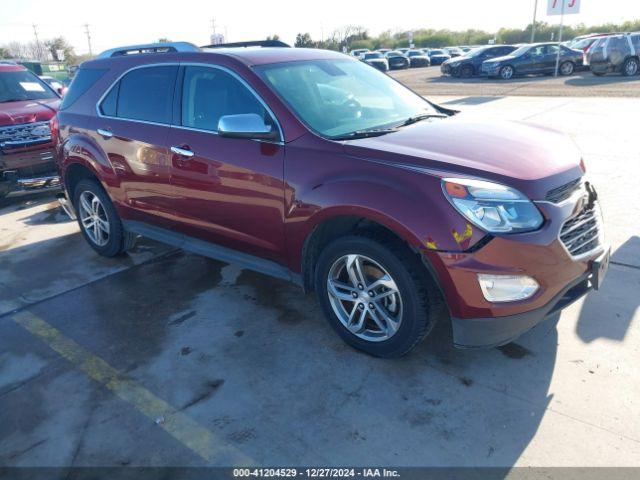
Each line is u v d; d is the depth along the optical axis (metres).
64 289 4.40
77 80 4.86
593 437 2.49
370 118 3.60
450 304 2.73
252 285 4.26
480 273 2.60
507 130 3.39
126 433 2.71
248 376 3.10
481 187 2.63
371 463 2.44
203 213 3.82
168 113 3.96
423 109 4.01
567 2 19.33
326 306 3.32
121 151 4.29
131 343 3.53
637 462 2.34
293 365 3.18
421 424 2.65
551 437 2.51
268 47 4.19
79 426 2.78
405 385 2.94
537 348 3.18
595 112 10.41
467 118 3.76
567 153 3.11
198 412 2.83
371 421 2.69
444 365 3.09
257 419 2.75
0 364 3.38
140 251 5.16
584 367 2.98
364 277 3.08
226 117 3.18
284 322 3.67
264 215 3.40
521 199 2.64
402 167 2.80
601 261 2.89
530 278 2.63
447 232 2.62
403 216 2.70
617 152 7.20
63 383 3.15
